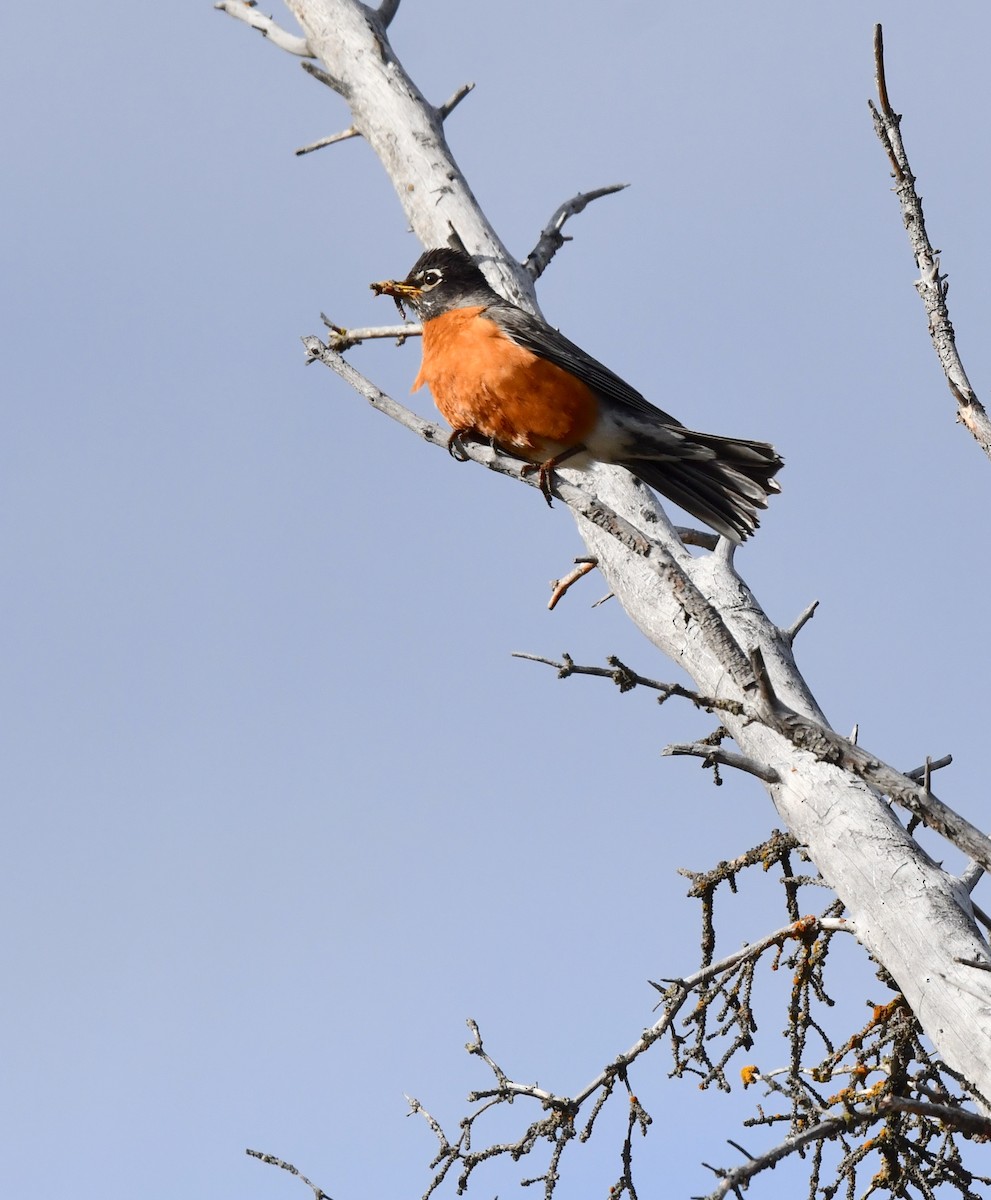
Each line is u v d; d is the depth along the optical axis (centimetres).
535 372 1191
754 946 1188
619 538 838
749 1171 845
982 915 1086
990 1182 1069
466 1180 1156
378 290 1338
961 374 864
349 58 1655
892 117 879
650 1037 1177
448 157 1592
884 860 1095
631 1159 1160
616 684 779
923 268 877
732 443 1177
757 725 1183
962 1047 1012
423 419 1049
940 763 1166
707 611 803
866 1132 1059
